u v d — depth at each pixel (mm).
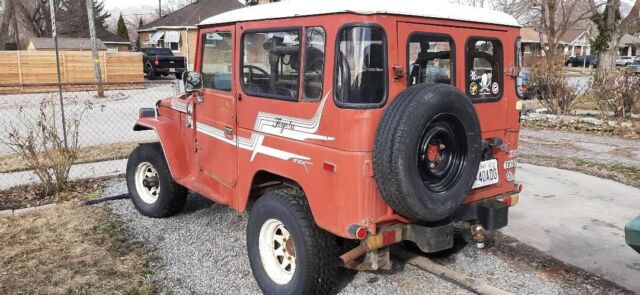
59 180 6980
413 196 3166
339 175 3316
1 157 9016
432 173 3375
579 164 8734
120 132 11812
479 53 3875
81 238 5328
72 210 6211
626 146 10438
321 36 3385
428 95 3168
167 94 21828
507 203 4176
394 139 3090
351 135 3234
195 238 5293
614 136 11609
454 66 3711
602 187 7262
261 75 3941
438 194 3355
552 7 24125
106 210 6223
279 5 3809
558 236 5336
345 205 3320
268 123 3883
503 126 4137
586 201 6582
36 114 14531
